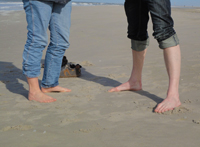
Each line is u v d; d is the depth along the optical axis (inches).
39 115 86.6
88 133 70.7
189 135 66.7
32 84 102.6
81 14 516.1
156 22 89.3
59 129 74.2
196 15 470.0
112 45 241.3
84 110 90.3
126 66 162.4
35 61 100.7
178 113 83.0
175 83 90.7
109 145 62.9
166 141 63.9
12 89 120.6
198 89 106.8
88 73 150.0
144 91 110.5
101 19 429.7
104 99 102.0
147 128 72.5
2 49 237.5
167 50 90.6
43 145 63.9
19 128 74.9
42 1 96.9
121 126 74.8
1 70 161.0
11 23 418.3
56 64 112.3
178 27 320.8
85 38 282.0
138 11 100.3
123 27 344.8
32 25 99.1
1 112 90.0
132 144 63.0
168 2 88.5
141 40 105.2
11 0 1366.9
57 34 108.0
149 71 143.8
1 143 65.4
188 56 171.5
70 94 111.2
